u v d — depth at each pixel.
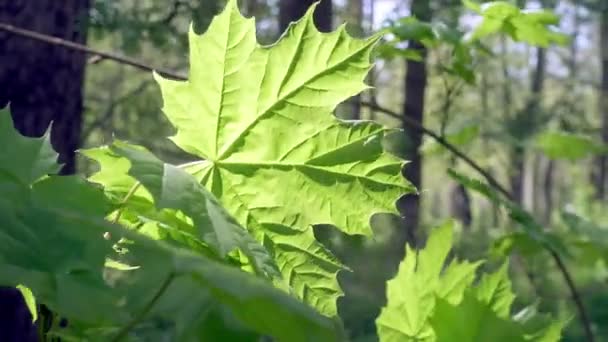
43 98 1.68
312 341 0.31
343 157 0.51
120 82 5.16
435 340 0.52
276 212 0.51
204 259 0.31
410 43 1.17
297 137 0.51
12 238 0.35
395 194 0.51
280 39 0.50
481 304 0.52
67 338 0.36
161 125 4.07
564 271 1.06
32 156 0.42
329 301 0.51
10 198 0.40
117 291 0.35
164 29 2.75
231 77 0.50
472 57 1.11
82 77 1.77
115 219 0.44
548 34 1.10
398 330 0.53
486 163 4.87
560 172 15.52
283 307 0.30
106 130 3.99
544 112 5.19
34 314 0.41
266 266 0.42
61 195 0.41
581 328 3.29
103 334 0.35
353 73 0.50
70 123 1.73
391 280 0.54
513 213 1.01
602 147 1.54
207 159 0.51
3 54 1.65
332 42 0.49
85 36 2.11
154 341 0.32
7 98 1.64
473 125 1.46
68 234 0.36
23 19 1.66
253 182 0.51
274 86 0.50
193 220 0.41
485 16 1.09
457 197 6.90
